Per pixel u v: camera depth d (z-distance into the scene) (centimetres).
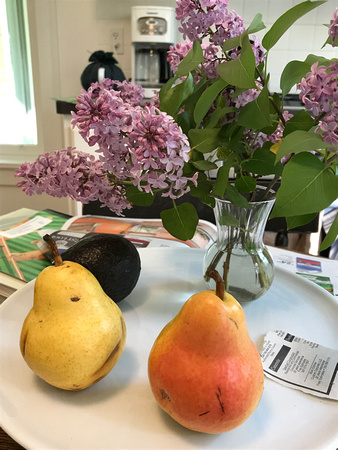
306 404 39
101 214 107
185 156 36
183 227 49
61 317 37
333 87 34
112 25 193
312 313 55
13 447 37
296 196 35
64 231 81
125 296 54
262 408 38
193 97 47
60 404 38
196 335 33
